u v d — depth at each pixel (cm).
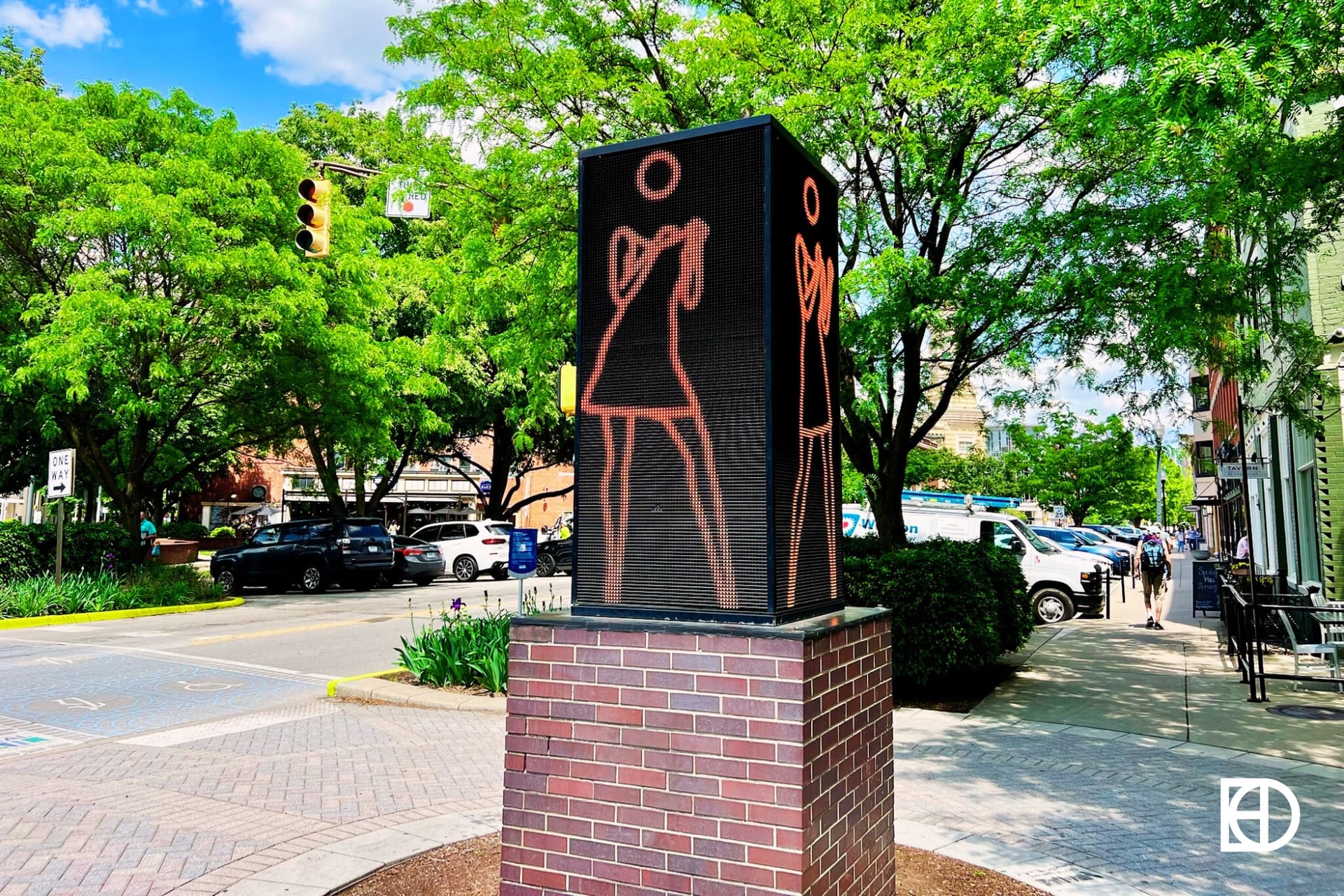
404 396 2500
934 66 1041
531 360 1312
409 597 2191
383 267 2102
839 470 420
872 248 1190
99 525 1998
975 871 462
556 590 2431
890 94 1050
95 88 1972
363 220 2152
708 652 332
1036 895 434
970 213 1159
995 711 894
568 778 353
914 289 1046
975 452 5800
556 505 4856
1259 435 2025
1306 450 1405
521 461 3525
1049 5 816
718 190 360
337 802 592
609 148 384
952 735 789
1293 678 924
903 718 863
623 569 362
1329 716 861
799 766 313
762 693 322
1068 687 1027
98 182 1781
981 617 952
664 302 367
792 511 357
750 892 317
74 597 1753
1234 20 677
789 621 345
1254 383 1165
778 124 356
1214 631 1574
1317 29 628
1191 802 593
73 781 641
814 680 327
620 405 371
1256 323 1126
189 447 3031
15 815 559
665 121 1148
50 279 1933
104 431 2514
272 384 2148
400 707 934
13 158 1836
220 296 1825
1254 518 2539
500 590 2431
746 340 349
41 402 1945
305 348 2069
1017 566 1164
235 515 4803
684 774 332
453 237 1672
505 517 3400
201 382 2089
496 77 1166
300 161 2053
